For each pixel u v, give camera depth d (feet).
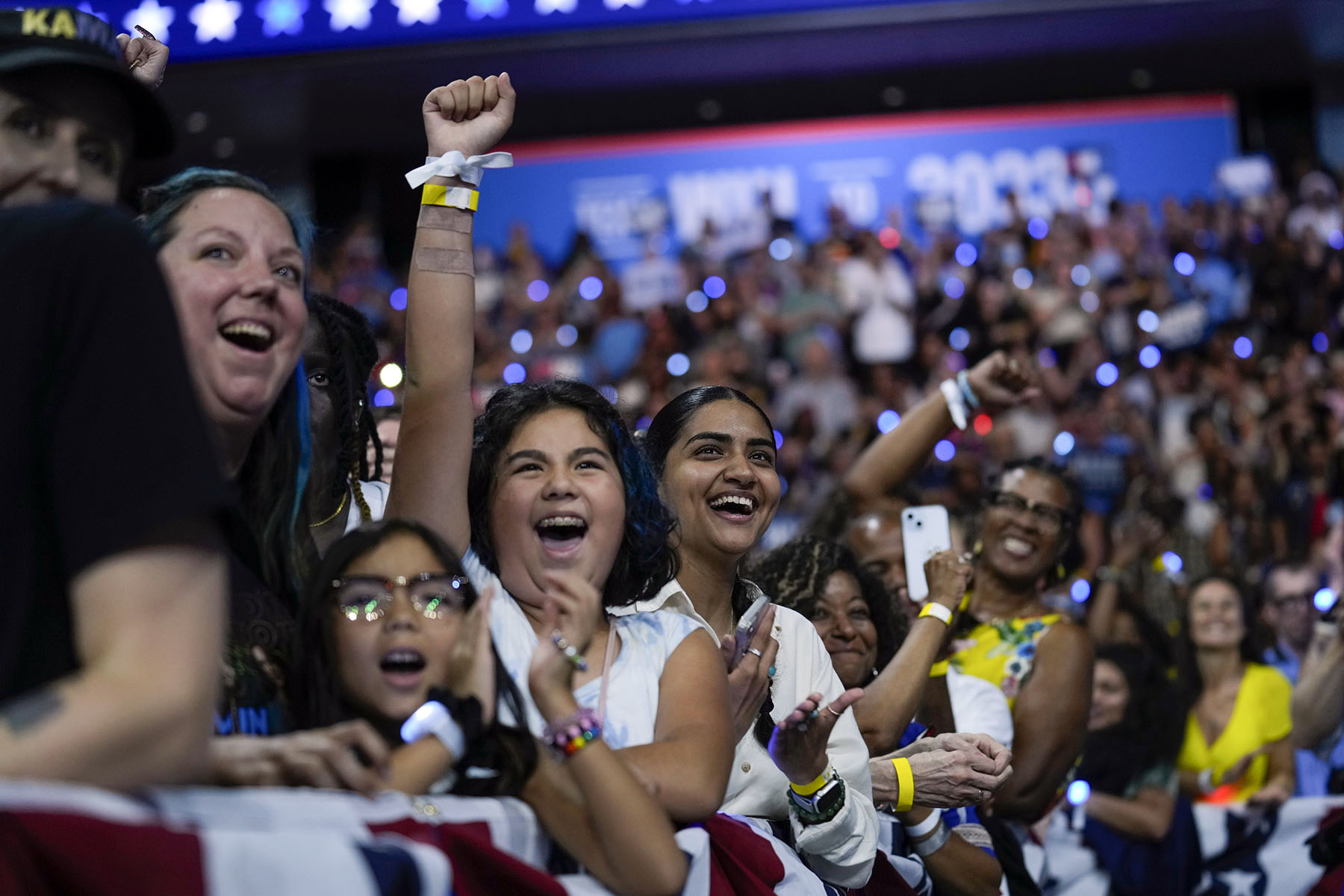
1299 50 43.70
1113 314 44.19
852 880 9.25
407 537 7.03
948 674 13.47
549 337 46.68
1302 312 44.01
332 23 37.91
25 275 4.94
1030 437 40.73
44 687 4.92
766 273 46.75
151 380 4.91
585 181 48.39
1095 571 26.04
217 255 7.03
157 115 6.02
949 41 41.75
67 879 4.36
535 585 8.29
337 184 48.73
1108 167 46.68
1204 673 17.69
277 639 7.18
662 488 10.11
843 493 15.44
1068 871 15.49
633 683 7.87
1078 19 40.65
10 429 4.85
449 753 6.61
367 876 5.13
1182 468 39.24
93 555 4.69
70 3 35.50
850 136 47.55
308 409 7.86
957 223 46.88
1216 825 15.85
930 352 44.75
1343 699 15.76
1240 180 46.03
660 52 41.06
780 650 9.91
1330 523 35.45
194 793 5.17
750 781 9.39
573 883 6.72
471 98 8.68
